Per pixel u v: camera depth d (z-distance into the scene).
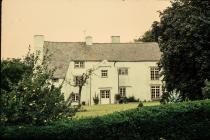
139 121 14.14
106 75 61.75
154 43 66.62
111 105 52.09
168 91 35.69
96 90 60.84
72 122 13.13
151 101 62.72
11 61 24.50
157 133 14.62
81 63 60.91
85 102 60.00
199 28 32.06
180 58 34.03
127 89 63.03
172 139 15.02
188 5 34.84
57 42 63.91
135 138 13.92
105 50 63.97
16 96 13.75
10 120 13.42
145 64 63.50
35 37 61.12
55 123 13.09
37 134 12.42
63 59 60.91
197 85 33.31
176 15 34.62
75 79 59.88
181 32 33.09
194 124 15.75
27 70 14.89
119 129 13.56
